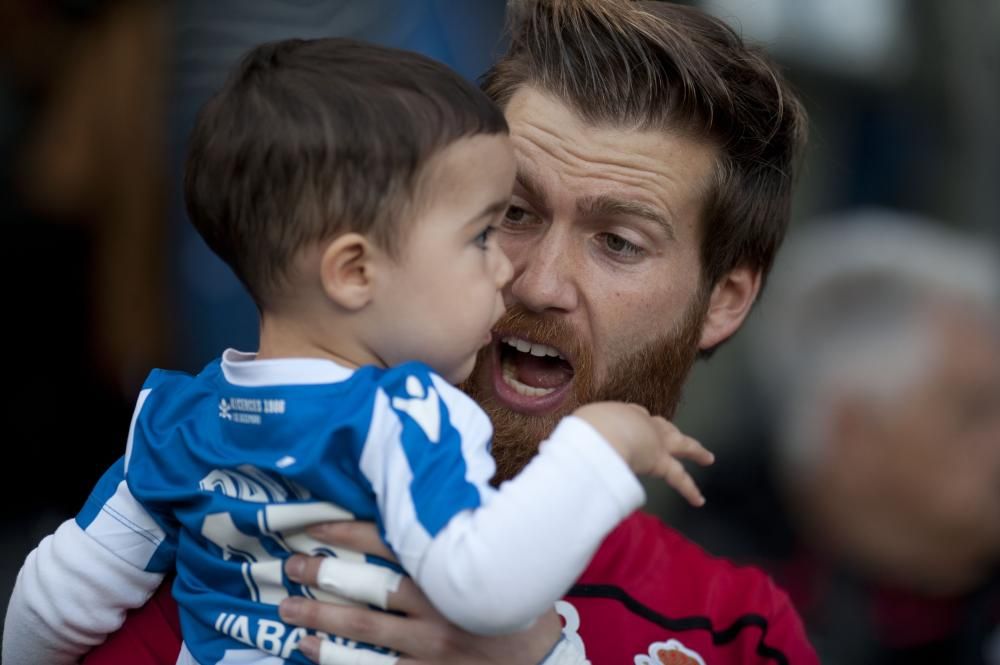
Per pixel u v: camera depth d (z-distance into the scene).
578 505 2.64
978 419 4.00
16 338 6.22
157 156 6.04
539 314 3.54
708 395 5.69
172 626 3.18
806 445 4.25
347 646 2.85
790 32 6.96
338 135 2.74
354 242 2.75
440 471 2.64
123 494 3.06
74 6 6.12
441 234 2.80
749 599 3.74
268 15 5.84
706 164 3.64
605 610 3.54
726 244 3.77
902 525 4.27
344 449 2.70
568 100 3.54
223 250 2.90
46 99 6.29
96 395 6.28
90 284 6.23
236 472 2.81
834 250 4.29
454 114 2.81
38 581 3.09
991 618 4.55
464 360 2.89
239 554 2.86
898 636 4.72
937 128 7.37
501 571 2.56
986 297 3.96
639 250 3.58
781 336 4.26
